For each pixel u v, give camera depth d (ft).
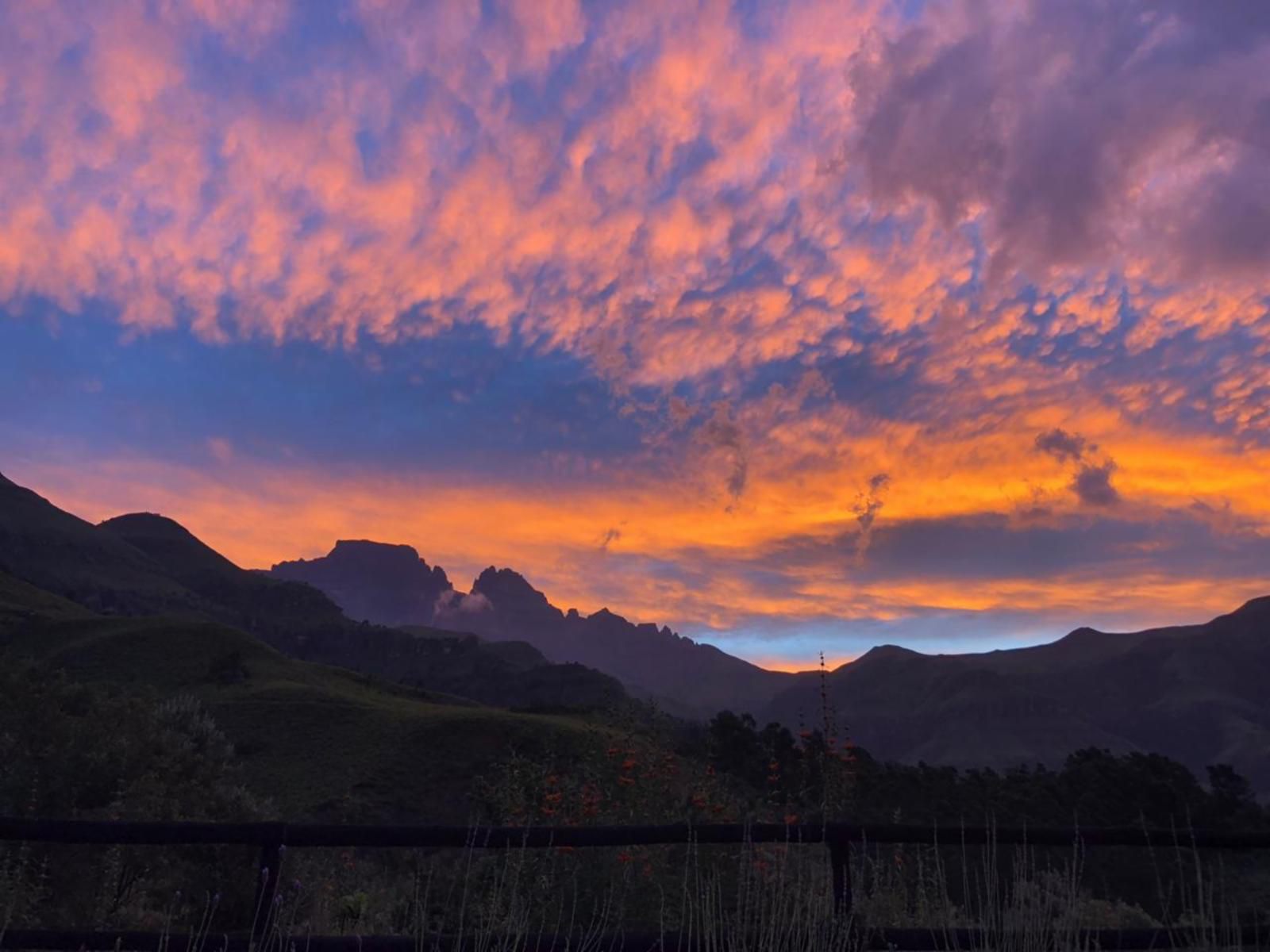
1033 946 12.87
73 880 22.30
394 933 16.49
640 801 24.95
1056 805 58.85
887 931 13.07
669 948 12.55
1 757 28.94
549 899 18.92
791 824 13.11
